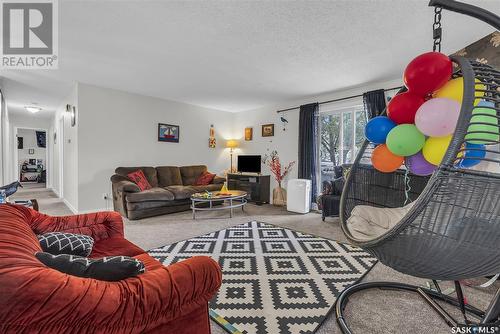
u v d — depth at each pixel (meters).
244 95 5.02
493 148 1.77
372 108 4.06
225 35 2.58
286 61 3.25
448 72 1.20
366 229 1.61
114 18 2.28
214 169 6.40
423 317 1.60
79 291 0.70
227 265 2.36
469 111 0.95
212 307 1.69
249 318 1.57
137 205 4.00
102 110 4.54
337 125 4.90
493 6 2.08
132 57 3.16
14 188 2.63
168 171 5.24
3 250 0.72
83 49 2.94
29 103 5.93
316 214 4.57
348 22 2.33
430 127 1.17
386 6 2.09
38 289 0.64
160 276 0.90
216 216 4.34
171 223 3.83
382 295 1.85
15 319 0.61
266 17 2.26
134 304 0.78
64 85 4.44
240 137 6.61
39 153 10.73
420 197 1.00
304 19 2.28
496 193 0.97
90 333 0.70
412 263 1.11
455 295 1.85
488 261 1.01
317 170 4.95
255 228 3.61
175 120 5.60
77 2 2.06
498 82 1.08
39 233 1.60
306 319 1.56
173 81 4.16
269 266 2.34
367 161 2.35
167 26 2.41
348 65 3.37
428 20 2.28
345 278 2.11
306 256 2.59
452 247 1.00
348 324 1.52
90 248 1.53
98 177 4.52
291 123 5.49
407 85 1.33
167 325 0.88
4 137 4.89
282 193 5.45
